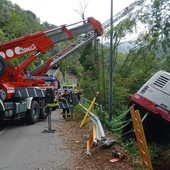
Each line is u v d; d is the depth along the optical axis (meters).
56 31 17.75
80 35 19.84
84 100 22.81
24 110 16.02
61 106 17.72
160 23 6.18
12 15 52.94
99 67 20.75
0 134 13.13
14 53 16.48
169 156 9.04
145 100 9.88
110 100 13.89
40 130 14.09
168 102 9.66
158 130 9.99
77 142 10.84
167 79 9.91
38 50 17.05
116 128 12.66
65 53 21.92
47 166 7.92
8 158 8.80
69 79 57.91
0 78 15.28
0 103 14.02
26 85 17.12
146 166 7.38
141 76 17.53
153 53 6.58
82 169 7.54
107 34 6.81
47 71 22.36
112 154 8.41
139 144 7.53
